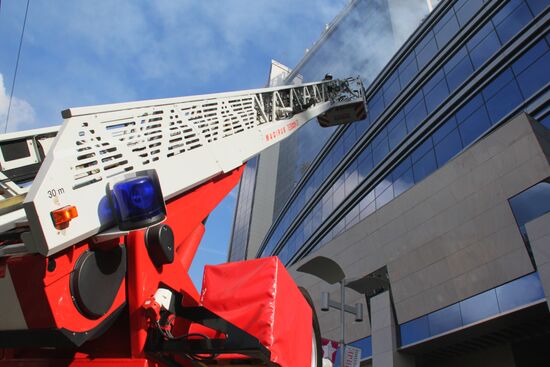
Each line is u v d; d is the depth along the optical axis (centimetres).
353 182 3772
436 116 2895
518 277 1911
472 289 2094
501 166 2125
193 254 502
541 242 1797
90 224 321
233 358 433
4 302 301
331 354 1719
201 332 441
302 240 4469
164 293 387
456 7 3145
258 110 827
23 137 471
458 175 2339
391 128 3450
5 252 303
